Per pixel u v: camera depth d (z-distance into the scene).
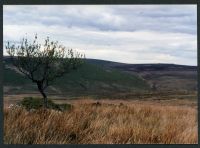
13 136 6.83
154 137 7.37
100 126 7.75
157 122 8.62
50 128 7.24
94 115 8.93
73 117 8.02
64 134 7.26
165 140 7.29
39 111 8.09
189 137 7.30
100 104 11.02
